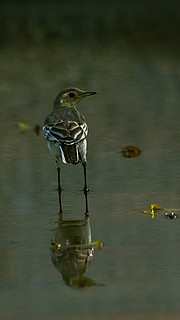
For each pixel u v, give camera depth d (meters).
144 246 10.47
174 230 11.21
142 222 11.67
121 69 27.61
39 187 14.01
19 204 12.92
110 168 15.20
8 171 15.08
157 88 24.14
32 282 9.16
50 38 34.69
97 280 9.16
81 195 13.45
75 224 11.67
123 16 39.94
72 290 8.84
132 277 9.22
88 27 37.03
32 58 30.38
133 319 7.83
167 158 15.83
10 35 35.53
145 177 14.47
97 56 30.39
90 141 17.58
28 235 11.18
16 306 8.34
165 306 8.20
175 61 28.88
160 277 9.19
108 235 11.05
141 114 20.45
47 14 41.00
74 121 13.73
